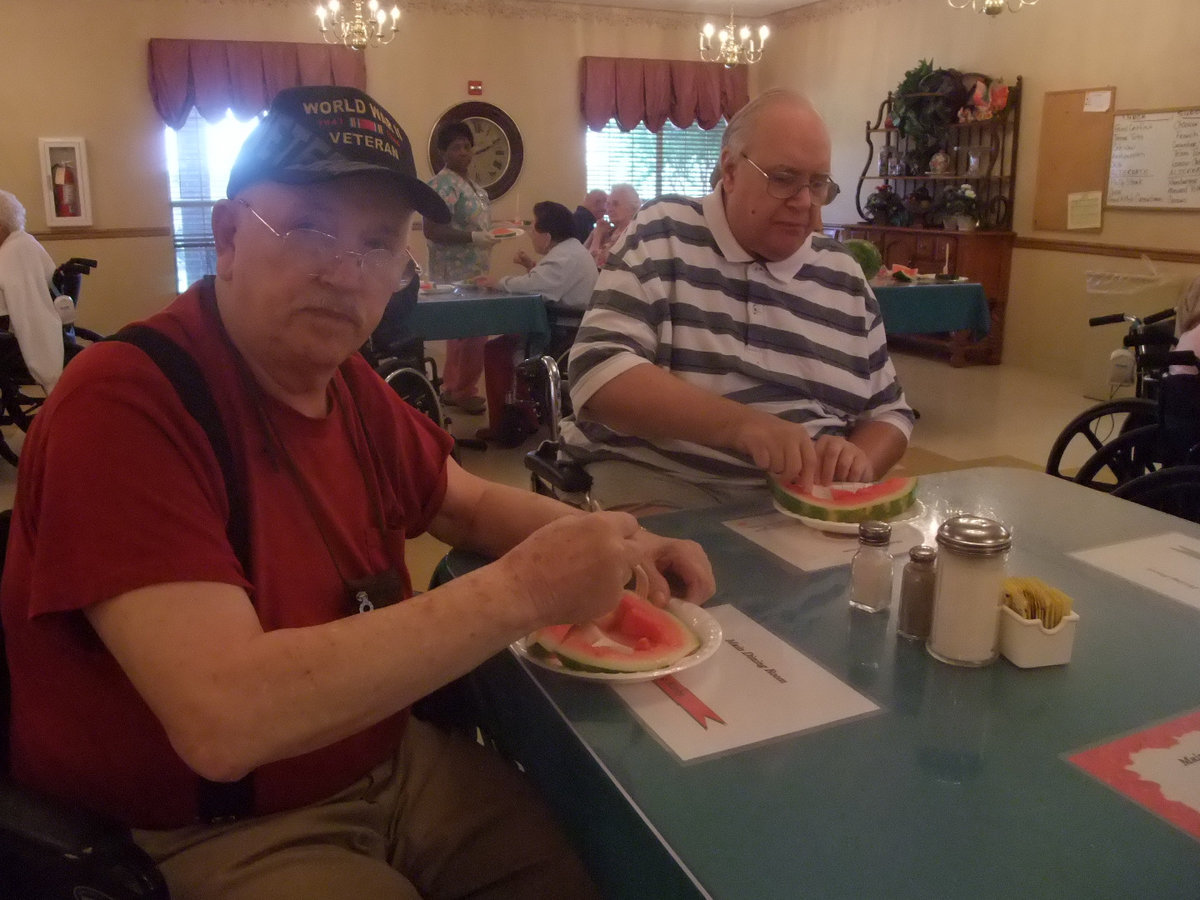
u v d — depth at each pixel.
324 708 0.78
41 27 6.28
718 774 0.82
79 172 6.50
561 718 0.91
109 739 0.91
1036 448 4.57
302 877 0.93
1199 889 0.68
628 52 7.90
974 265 6.42
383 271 0.97
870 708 0.92
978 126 6.64
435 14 7.21
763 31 6.80
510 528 1.27
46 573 0.79
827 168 1.69
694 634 1.05
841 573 1.25
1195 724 0.89
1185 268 5.41
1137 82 5.54
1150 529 1.40
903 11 7.04
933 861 0.71
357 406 1.14
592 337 1.75
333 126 0.93
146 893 0.81
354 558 1.05
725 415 1.56
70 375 0.87
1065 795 0.79
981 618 0.99
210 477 0.90
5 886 0.80
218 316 0.99
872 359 1.88
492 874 1.06
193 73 6.61
